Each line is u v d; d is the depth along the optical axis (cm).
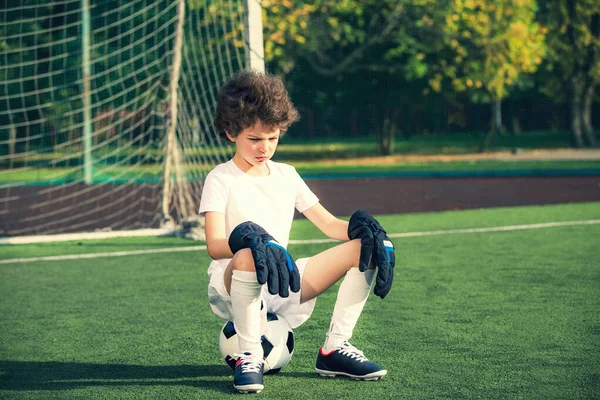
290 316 286
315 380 281
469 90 2166
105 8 1461
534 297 425
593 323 364
